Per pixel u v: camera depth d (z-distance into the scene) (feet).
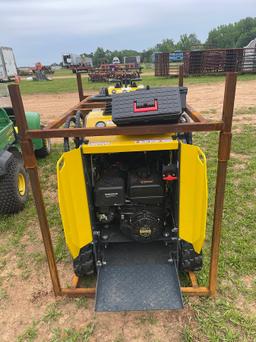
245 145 21.18
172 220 8.95
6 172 12.76
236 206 13.16
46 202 14.84
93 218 8.48
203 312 8.16
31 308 8.75
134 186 8.06
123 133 6.85
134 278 8.56
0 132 13.53
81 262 8.50
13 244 11.80
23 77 152.97
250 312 8.13
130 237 8.77
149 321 8.03
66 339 7.72
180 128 6.79
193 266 8.64
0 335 7.99
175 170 7.68
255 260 9.90
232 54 75.66
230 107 6.51
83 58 175.52
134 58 148.36
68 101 52.90
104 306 7.79
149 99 6.87
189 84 63.72
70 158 7.36
